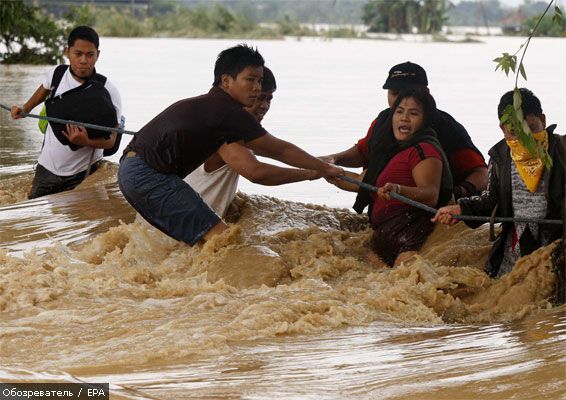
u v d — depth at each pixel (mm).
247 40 124750
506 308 13117
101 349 10688
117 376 9711
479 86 50219
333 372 9758
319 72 61469
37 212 18906
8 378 9250
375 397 8930
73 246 16672
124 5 145250
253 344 11039
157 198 15430
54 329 11539
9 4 65500
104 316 11992
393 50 93812
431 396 8930
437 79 55594
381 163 16297
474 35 133250
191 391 9117
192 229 15484
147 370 9969
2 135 32781
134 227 15984
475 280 13828
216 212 17109
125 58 74625
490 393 8953
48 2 127750
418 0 129500
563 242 13219
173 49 91812
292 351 10727
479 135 31094
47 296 12734
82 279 13828
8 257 14680
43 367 10062
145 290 13414
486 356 10211
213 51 88250
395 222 15875
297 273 14617
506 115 12203
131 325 11625
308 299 12789
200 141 15195
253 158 15266
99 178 21219
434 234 15906
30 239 17188
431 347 10812
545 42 115188
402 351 10648
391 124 16172
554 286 13320
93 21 129375
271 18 160375
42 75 57188
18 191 23219
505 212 14094
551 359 9867
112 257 15438
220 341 10906
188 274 14773
